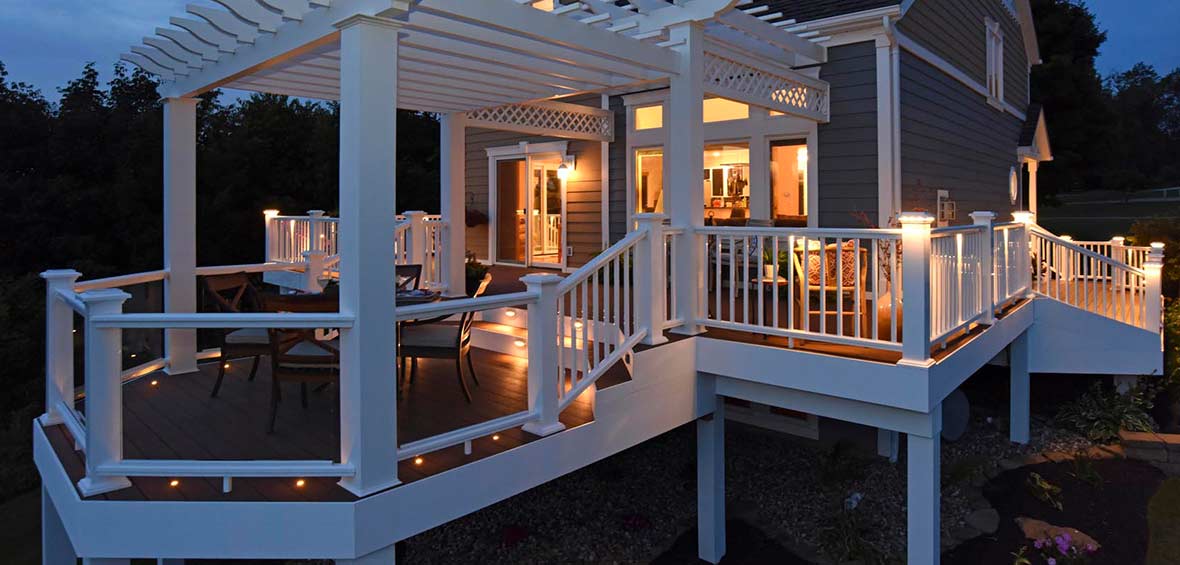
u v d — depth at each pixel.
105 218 18.56
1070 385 9.60
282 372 4.07
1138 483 7.18
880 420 4.73
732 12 6.21
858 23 8.04
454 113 7.66
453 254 7.68
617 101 10.36
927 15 9.33
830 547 6.15
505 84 6.06
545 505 7.35
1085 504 6.80
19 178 17.84
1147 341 7.72
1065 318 8.01
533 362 4.05
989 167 12.30
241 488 3.31
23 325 14.34
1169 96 47.41
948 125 10.13
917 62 8.95
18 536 7.54
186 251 5.69
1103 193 39.84
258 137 21.11
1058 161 23.38
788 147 9.15
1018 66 14.57
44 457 4.14
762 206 9.19
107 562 3.25
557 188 11.46
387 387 3.30
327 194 21.52
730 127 9.42
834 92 8.53
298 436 4.09
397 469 3.46
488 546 6.55
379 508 3.23
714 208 10.09
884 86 8.12
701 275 5.45
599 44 4.60
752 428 9.02
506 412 4.43
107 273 17.58
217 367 5.89
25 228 17.16
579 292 8.08
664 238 5.20
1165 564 5.74
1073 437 8.30
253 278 17.56
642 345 5.03
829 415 4.95
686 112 5.32
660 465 8.22
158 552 3.19
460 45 4.78
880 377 4.52
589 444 4.34
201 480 3.42
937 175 9.70
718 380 5.56
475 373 5.44
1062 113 23.45
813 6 8.81
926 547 4.62
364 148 3.18
